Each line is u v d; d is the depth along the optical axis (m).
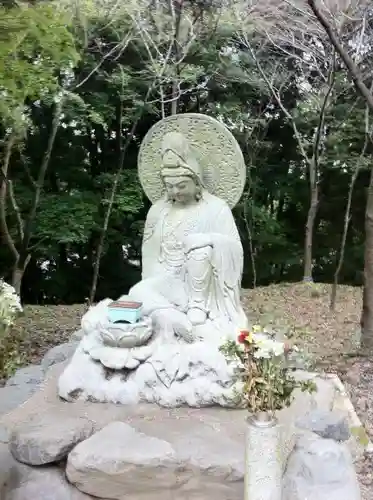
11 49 4.82
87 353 4.12
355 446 3.90
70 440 3.43
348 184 12.10
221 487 3.22
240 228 11.97
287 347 3.00
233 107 10.17
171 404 3.85
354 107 10.42
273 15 9.11
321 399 4.20
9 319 3.02
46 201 9.23
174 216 4.72
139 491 3.29
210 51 9.16
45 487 3.31
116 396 3.91
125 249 11.41
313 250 12.66
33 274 10.93
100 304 4.59
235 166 4.72
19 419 3.71
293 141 11.99
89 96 9.15
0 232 9.29
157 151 4.92
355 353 6.30
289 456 3.45
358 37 8.25
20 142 7.48
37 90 5.73
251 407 2.92
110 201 8.75
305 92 10.52
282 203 12.82
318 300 9.02
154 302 4.34
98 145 10.81
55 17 5.15
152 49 8.79
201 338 4.16
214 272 4.39
